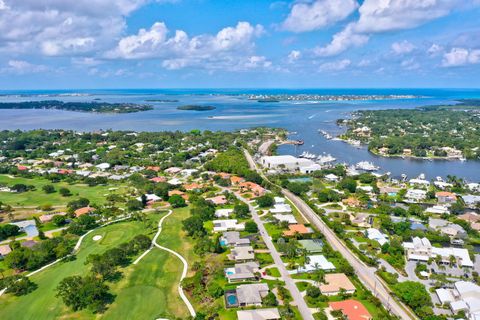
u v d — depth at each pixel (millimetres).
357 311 107500
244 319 105125
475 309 108938
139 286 124312
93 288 115125
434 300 117125
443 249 146875
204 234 164500
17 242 152375
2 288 122562
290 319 106062
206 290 121188
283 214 194375
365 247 153250
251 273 129375
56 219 179250
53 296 118625
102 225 180375
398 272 135250
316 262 138375
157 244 157500
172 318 105938
